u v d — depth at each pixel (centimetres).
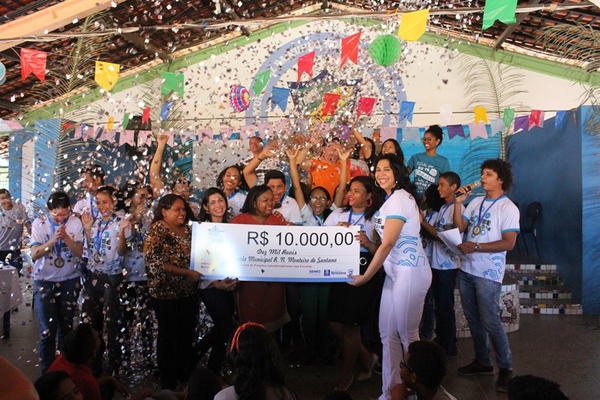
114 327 424
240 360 231
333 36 871
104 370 429
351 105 671
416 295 331
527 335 565
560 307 676
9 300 525
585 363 462
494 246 398
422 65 984
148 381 425
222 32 950
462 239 442
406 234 334
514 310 582
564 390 396
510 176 421
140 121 679
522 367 452
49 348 414
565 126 754
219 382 258
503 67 973
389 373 334
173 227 392
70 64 688
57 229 409
